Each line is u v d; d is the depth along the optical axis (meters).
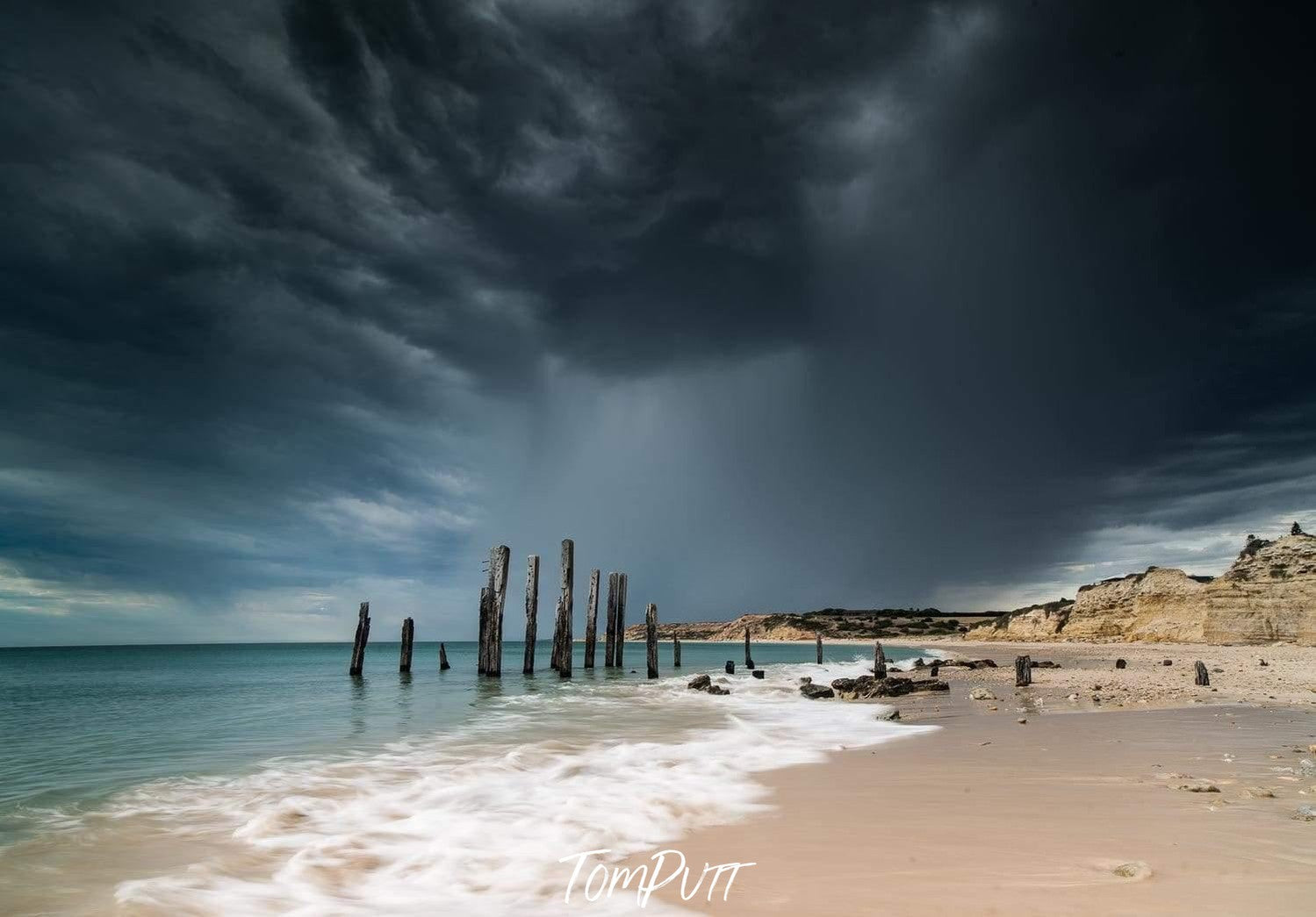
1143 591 71.06
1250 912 4.21
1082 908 4.41
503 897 5.39
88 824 8.01
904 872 5.39
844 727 16.17
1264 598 51.25
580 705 22.92
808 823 7.20
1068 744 11.93
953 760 10.89
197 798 9.34
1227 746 11.05
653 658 38.75
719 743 13.54
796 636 150.25
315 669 59.03
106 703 25.73
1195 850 5.52
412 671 47.59
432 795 9.09
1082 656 51.12
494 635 35.91
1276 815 6.58
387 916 5.07
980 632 105.88
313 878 5.96
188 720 19.47
